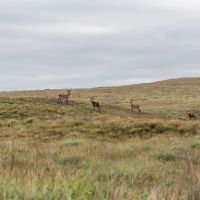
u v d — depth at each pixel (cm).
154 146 5425
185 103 18938
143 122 8338
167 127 8150
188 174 3030
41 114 12175
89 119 10175
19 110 12300
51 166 2994
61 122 9081
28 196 1666
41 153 4394
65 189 1731
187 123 8244
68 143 6116
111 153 4800
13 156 3331
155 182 2806
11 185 1812
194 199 1994
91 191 1858
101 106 14675
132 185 2566
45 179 2083
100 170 3016
